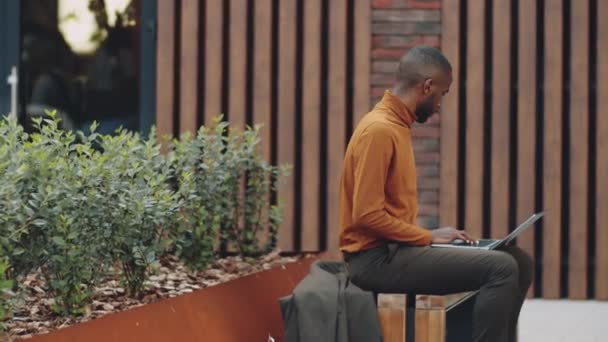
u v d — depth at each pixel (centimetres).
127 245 634
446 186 1038
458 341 688
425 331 593
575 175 1027
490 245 617
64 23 1059
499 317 588
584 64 1023
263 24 1047
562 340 842
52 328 568
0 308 523
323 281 598
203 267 752
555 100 1030
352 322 575
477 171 1038
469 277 592
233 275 777
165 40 1049
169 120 1049
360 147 595
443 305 592
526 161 1033
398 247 598
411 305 614
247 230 818
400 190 604
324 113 1066
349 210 611
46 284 600
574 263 1030
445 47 1034
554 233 1029
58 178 582
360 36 1038
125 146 691
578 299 1031
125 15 1062
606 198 1024
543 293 1034
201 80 1069
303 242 1049
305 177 1047
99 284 635
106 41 1062
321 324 566
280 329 691
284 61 1047
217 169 770
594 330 884
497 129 1038
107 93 1062
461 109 1058
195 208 738
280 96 1046
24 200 568
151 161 711
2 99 1055
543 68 1043
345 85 1043
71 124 1062
